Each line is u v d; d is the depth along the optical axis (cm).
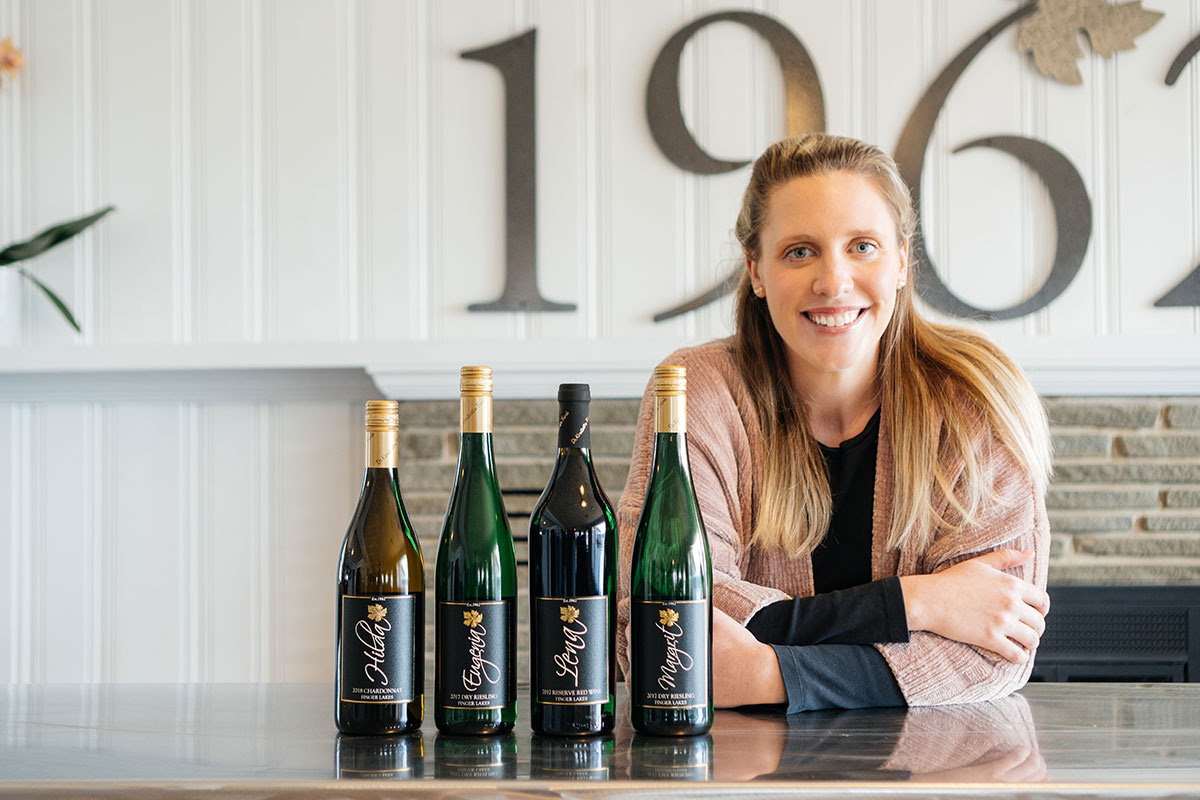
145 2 275
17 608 276
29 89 276
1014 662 104
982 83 265
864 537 125
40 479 277
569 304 268
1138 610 259
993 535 117
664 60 267
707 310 267
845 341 115
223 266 274
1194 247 263
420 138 271
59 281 275
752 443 126
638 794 66
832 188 114
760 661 97
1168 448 259
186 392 276
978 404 122
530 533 81
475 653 80
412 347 262
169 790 68
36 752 77
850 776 69
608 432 263
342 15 272
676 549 82
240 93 273
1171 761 74
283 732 84
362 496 83
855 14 266
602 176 269
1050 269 264
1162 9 263
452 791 67
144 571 276
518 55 269
